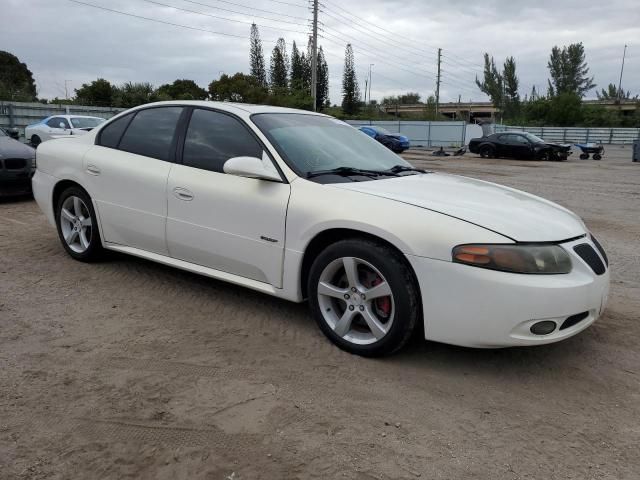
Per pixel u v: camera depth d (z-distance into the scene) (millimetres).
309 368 3164
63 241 5125
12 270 4785
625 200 11172
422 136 42594
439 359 3328
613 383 3113
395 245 3064
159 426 2555
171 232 4117
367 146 4445
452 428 2621
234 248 3770
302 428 2572
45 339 3434
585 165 22703
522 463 2375
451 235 2959
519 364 3305
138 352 3303
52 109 24312
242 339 3539
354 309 3303
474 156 28141
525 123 66500
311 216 3359
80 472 2230
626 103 81125
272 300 4258
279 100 54000
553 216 3410
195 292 4375
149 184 4211
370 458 2373
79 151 4832
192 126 4184
